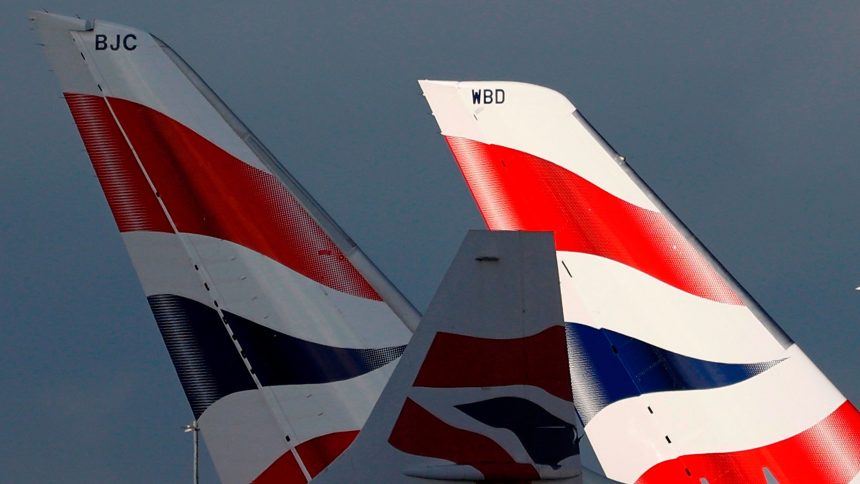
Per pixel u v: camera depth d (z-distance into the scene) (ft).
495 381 161.48
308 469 199.31
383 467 161.27
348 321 204.33
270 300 204.33
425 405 161.89
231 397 201.98
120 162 208.95
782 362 217.56
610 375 219.20
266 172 209.05
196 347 203.62
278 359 202.39
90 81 211.00
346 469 161.58
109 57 211.61
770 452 214.90
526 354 161.58
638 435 217.15
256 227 207.00
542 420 160.76
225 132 210.38
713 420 216.13
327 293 205.36
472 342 161.89
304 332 203.41
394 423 161.89
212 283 205.16
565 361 161.27
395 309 205.67
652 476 215.72
